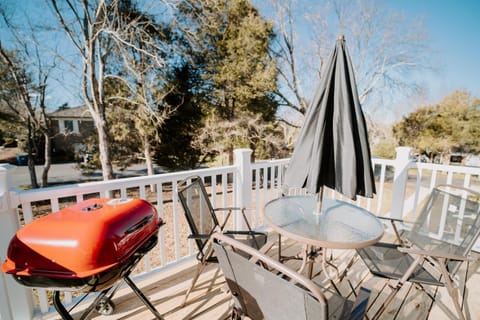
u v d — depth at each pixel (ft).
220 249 3.60
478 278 7.35
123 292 6.42
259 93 31.73
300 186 5.17
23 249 3.48
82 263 3.38
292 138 38.34
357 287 6.82
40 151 31.27
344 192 4.75
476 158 38.86
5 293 4.80
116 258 3.68
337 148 4.88
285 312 3.21
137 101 27.84
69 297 5.82
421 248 6.48
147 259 6.93
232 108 34.14
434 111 38.42
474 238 5.33
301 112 38.63
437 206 7.03
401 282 4.87
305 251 5.80
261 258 3.12
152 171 31.73
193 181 6.84
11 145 29.48
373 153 39.88
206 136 32.91
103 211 4.07
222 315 5.76
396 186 10.34
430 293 6.61
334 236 4.87
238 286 3.77
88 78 25.18
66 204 25.43
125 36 24.59
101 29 22.86
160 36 28.19
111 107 28.60
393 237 9.89
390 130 40.11
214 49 32.27
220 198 23.56
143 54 27.02
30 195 4.85
